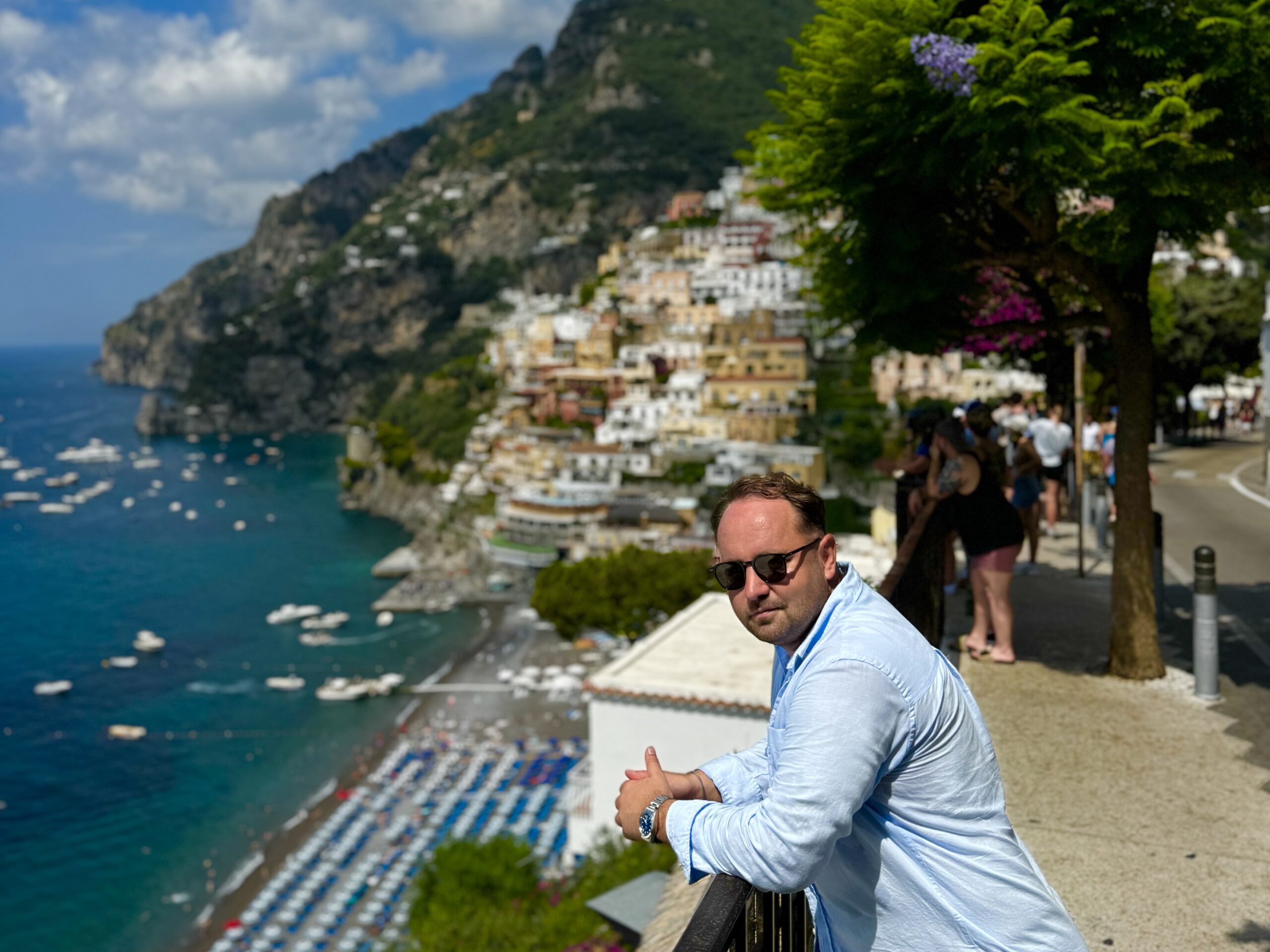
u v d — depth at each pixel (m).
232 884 54.00
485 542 136.62
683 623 23.17
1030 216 8.16
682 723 19.17
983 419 9.11
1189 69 7.27
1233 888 5.09
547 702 78.75
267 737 75.12
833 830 2.18
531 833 52.38
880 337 8.95
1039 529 14.93
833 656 2.32
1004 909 2.37
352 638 103.19
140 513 182.88
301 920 46.31
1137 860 5.42
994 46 6.79
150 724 78.94
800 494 2.53
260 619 111.06
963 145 7.48
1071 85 7.16
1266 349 22.80
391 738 73.06
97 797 65.69
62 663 95.88
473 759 66.19
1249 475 24.12
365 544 157.75
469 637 101.62
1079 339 12.16
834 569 2.59
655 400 170.88
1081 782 6.37
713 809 2.41
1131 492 8.14
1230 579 12.62
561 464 155.62
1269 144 7.38
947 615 10.38
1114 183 7.23
